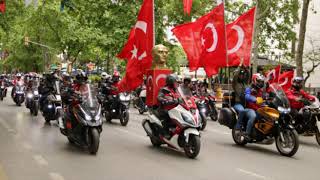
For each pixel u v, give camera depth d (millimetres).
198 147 9992
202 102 16188
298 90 13273
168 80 10625
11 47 69250
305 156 11008
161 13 31656
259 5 28203
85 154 10250
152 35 13109
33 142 11719
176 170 8805
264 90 11852
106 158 9859
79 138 10641
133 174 8336
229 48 15398
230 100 12523
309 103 12953
